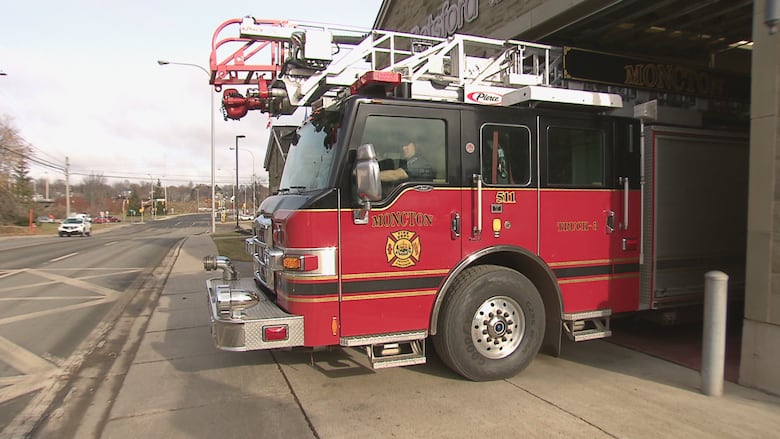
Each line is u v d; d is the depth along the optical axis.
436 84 5.17
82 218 42.00
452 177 4.45
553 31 8.14
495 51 8.19
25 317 8.06
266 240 4.89
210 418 3.96
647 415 3.87
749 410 3.94
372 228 4.18
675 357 5.31
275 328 4.00
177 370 5.14
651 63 7.69
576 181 4.98
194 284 11.12
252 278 5.89
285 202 4.61
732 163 5.88
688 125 5.92
